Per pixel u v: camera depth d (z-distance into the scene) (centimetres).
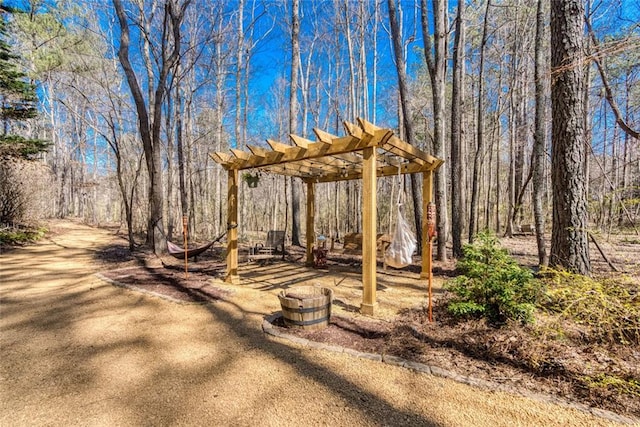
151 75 1085
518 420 186
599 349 258
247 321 361
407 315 369
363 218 379
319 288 388
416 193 783
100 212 2844
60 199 2175
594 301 266
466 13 985
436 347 281
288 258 826
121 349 288
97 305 415
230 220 539
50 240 1082
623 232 574
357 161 510
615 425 179
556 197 404
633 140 583
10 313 384
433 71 704
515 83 984
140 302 428
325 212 1741
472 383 223
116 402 209
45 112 1942
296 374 242
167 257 725
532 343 270
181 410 200
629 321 259
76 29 1032
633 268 393
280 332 321
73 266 666
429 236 352
